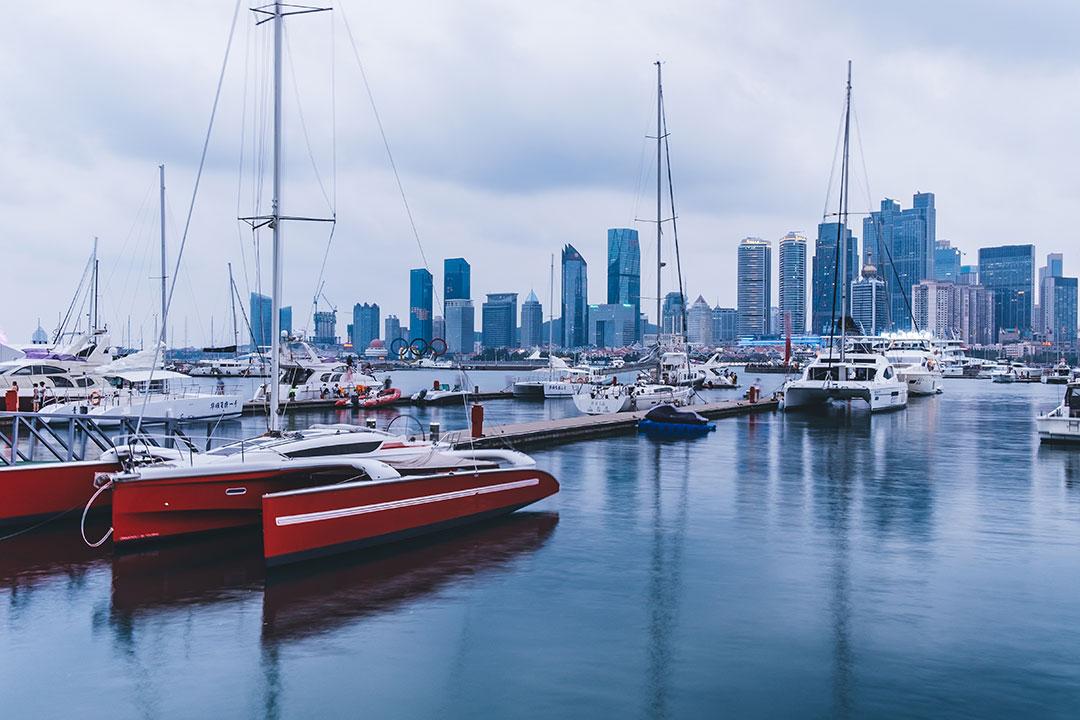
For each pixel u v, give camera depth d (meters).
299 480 16.36
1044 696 9.07
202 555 14.65
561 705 8.92
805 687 9.31
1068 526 17.22
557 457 28.75
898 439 35.06
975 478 23.81
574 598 12.43
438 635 10.93
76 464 16.59
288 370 57.84
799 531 16.77
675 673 9.70
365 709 8.88
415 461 17.27
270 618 11.53
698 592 12.70
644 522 17.61
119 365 47.34
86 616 11.62
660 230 51.19
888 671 9.73
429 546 15.43
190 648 10.50
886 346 98.06
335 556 14.56
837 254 54.75
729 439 35.22
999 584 13.06
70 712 8.84
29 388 38.09
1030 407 58.31
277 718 8.70
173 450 16.83
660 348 52.31
